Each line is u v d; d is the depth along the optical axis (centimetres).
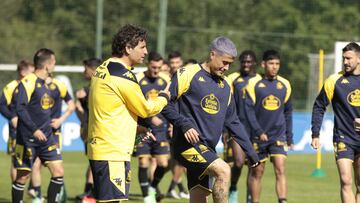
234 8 7950
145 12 7888
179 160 2056
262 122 2825
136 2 7900
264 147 2798
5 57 7238
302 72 6725
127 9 7869
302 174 4338
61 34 7569
